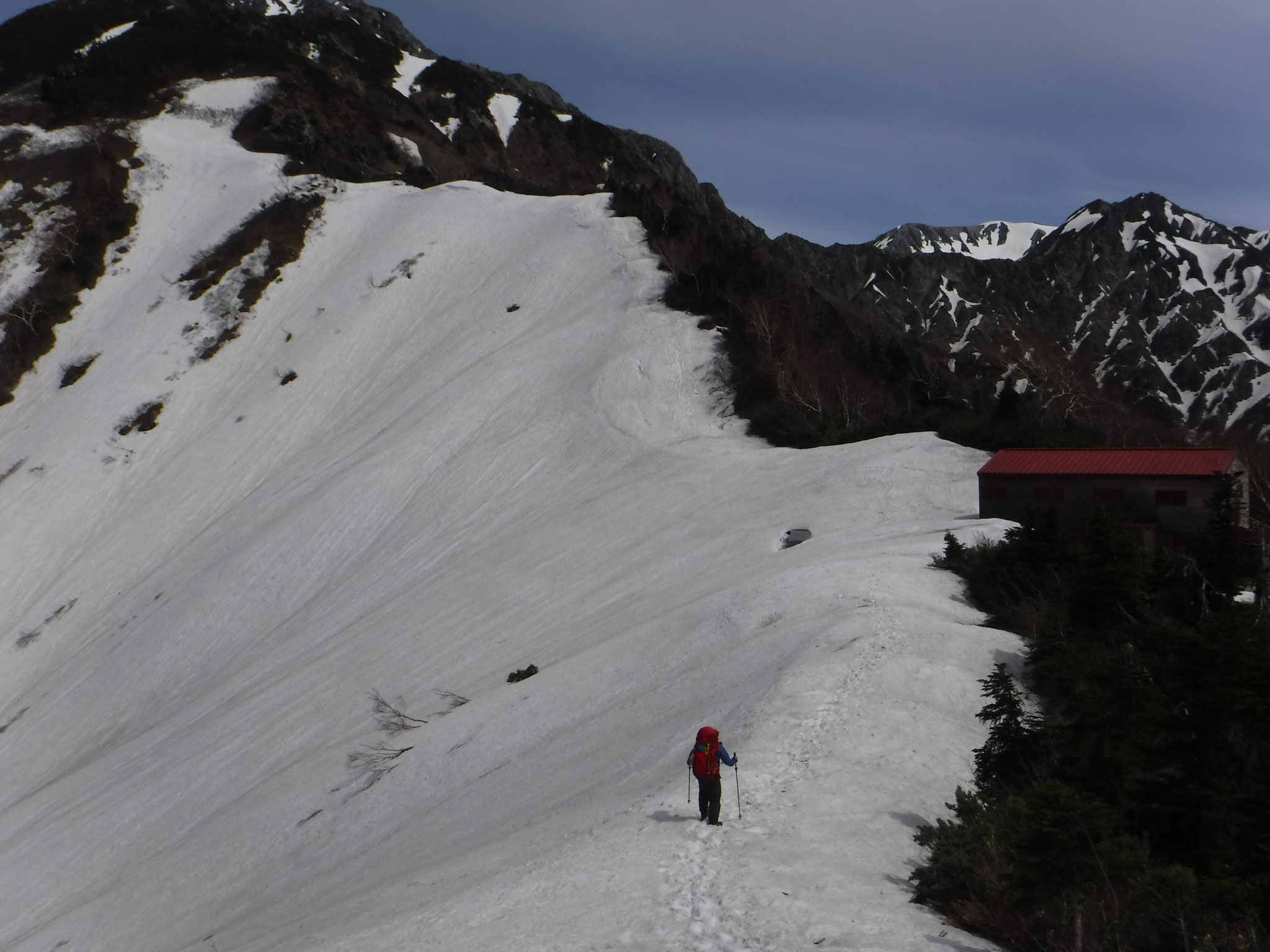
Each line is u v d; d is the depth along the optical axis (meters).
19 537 68.19
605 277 77.75
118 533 67.06
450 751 28.70
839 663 21.12
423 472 59.47
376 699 37.47
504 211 94.19
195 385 80.12
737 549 41.09
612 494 51.50
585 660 30.69
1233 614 13.62
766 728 18.19
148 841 34.34
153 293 90.75
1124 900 10.23
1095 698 15.03
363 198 102.00
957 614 25.83
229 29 146.25
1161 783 12.71
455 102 155.50
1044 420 52.31
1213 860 11.73
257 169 105.75
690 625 29.67
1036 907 10.54
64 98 115.19
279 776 33.12
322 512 57.47
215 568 56.97
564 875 12.99
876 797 14.84
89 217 100.00
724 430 58.19
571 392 63.12
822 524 41.25
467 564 49.06
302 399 76.50
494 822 21.30
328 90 126.00
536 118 157.50
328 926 15.86
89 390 80.38
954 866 11.61
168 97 119.19
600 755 22.69
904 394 60.69
